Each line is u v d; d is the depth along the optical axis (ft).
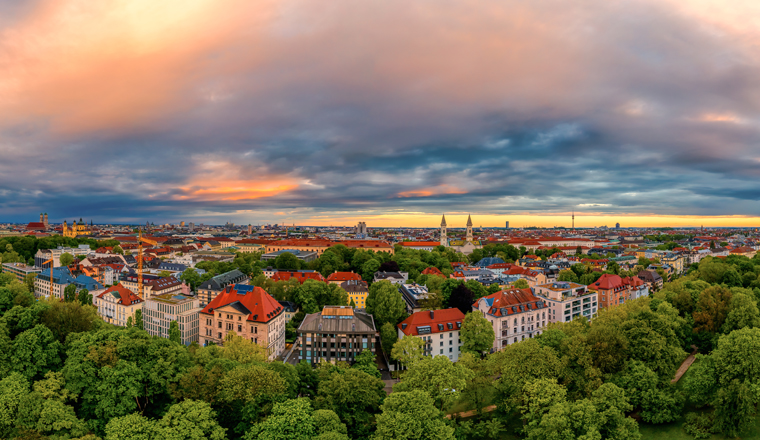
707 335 443.32
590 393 309.01
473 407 352.28
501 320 521.65
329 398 301.84
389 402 268.41
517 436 314.55
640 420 328.08
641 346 352.08
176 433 238.68
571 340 359.87
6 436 247.50
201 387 288.30
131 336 340.18
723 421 296.30
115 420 244.01
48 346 319.06
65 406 271.90
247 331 520.42
